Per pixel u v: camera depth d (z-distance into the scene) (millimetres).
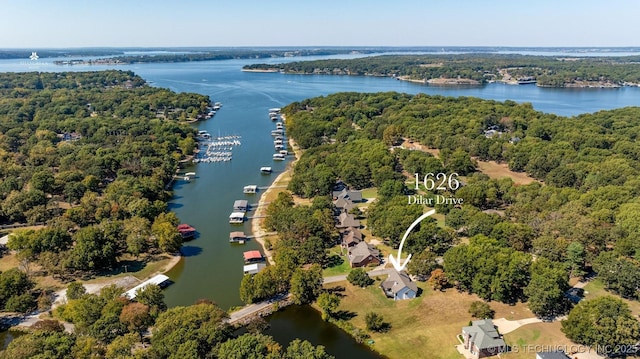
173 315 90438
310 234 140375
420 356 93062
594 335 88188
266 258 138625
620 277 108312
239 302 114688
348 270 129125
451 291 115625
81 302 98250
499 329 98938
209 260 138125
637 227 128375
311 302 113438
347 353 95125
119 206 155750
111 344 83312
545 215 143500
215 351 81250
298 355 79688
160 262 135500
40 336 85438
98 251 126312
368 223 153250
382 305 111438
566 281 106562
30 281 118250
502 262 110500
